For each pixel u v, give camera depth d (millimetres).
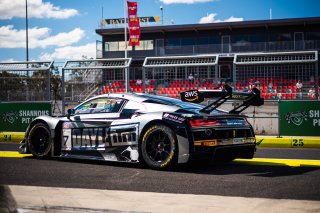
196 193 3629
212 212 2963
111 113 5512
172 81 10008
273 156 6488
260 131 9000
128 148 5180
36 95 10438
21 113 10164
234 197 3445
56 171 4848
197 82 9859
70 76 10398
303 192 3670
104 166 5289
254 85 9469
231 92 4918
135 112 5293
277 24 38688
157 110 5148
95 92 10320
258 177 4465
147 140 4980
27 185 3980
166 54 41031
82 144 5676
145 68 10148
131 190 3750
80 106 5957
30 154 6695
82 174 4633
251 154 5332
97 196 3477
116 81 10219
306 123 8562
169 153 4789
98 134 5512
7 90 10672
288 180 4277
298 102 8609
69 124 5836
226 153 4949
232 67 9695
